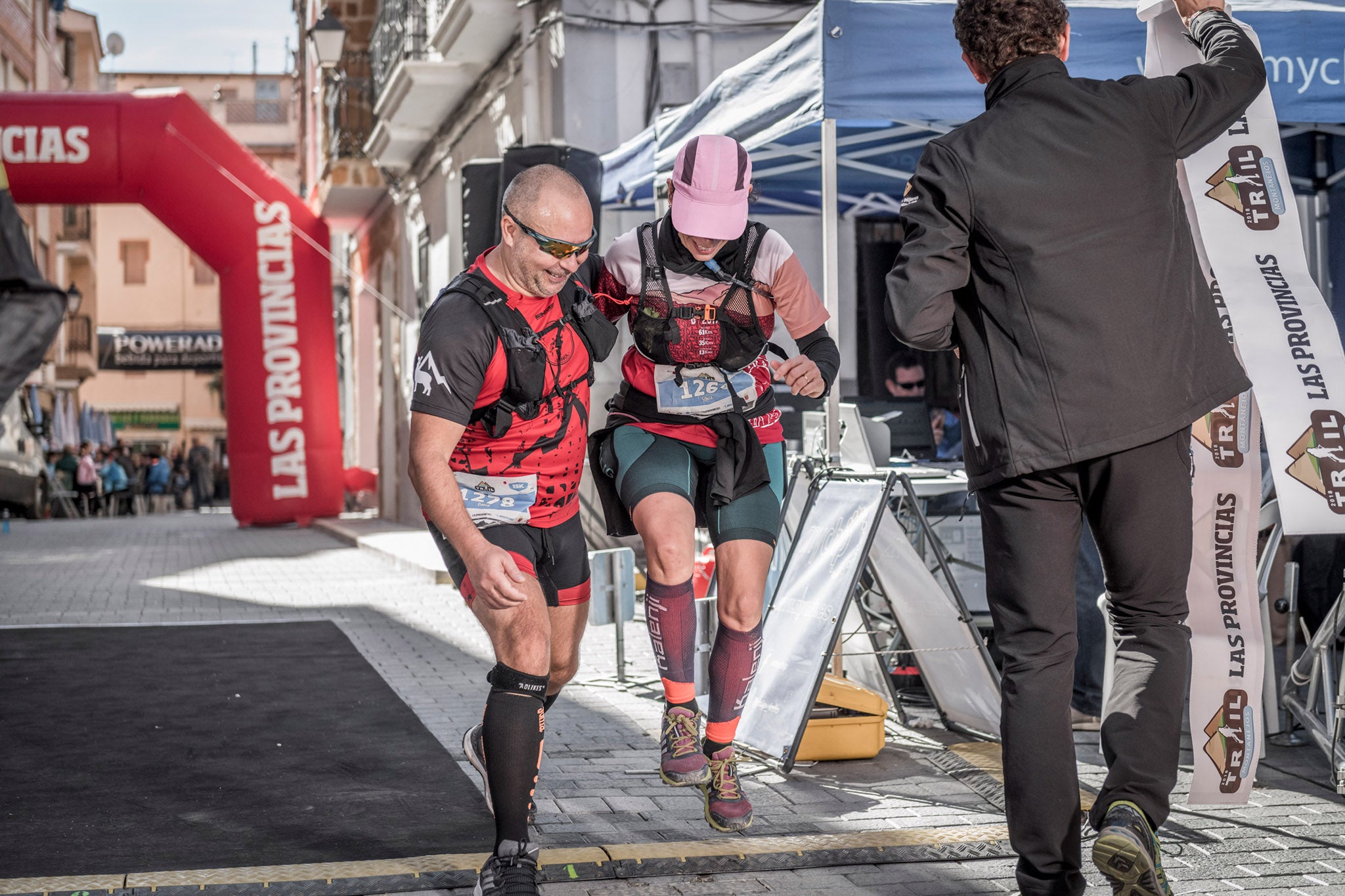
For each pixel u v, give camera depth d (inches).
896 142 283.7
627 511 136.4
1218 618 139.3
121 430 1883.6
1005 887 119.9
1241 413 141.6
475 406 114.3
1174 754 98.2
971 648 176.1
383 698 209.9
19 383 267.1
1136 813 94.6
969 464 102.9
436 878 117.9
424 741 178.5
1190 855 129.2
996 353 99.7
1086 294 97.2
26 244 269.4
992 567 102.2
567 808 145.6
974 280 101.0
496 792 108.0
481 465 117.0
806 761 169.8
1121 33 181.9
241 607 340.2
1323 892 118.0
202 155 593.9
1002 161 98.8
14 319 265.4
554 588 123.3
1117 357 96.9
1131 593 101.6
